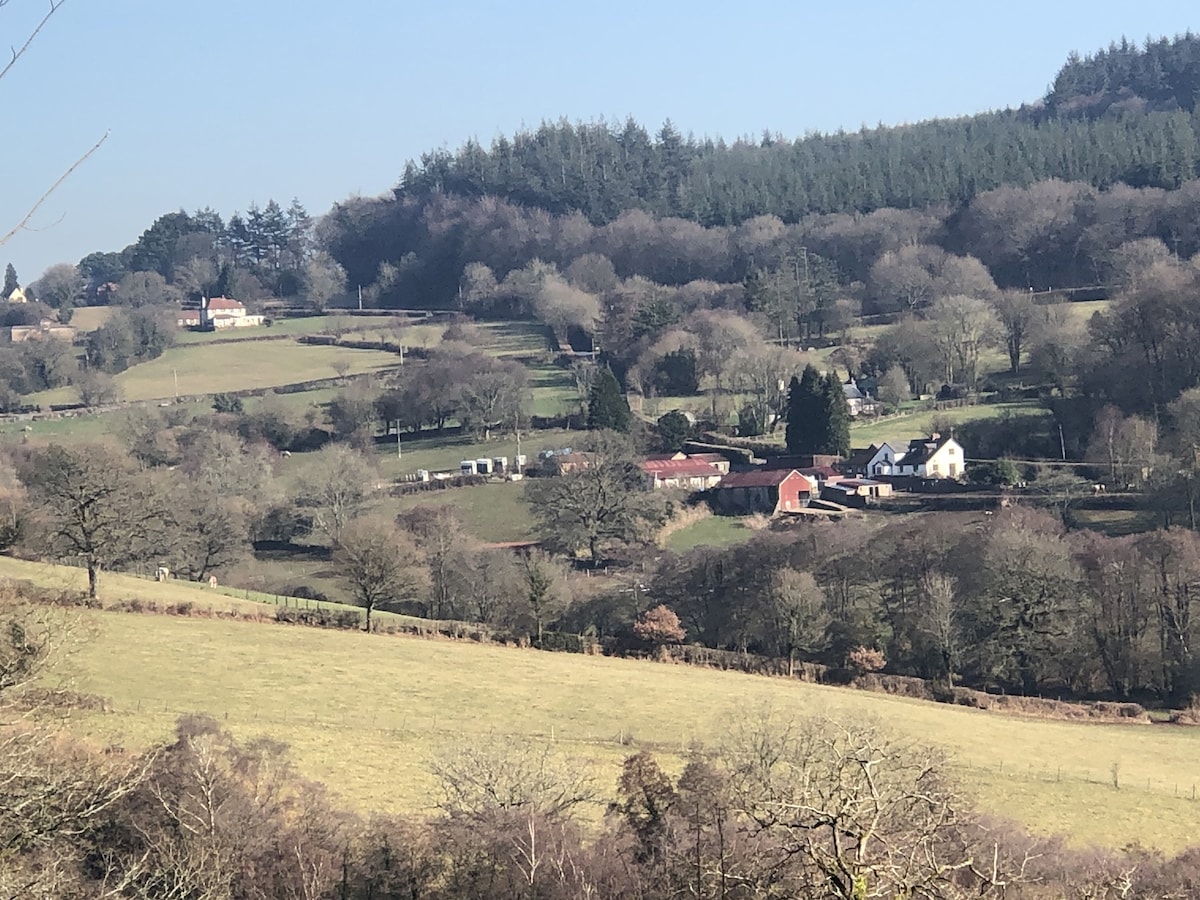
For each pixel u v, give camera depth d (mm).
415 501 124188
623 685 66000
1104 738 62969
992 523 88562
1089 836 44781
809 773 23422
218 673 61125
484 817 35062
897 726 59906
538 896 31125
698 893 19656
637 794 34312
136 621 69000
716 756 45125
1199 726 67188
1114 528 98938
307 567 105688
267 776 36281
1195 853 36406
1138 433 111625
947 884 15984
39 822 22359
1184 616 76625
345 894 32531
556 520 108562
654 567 95188
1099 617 77875
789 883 18953
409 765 47188
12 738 21688
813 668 75500
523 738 53250
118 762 31266
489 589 90438
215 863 29516
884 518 105562
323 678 62750
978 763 54562
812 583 81938
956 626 78125
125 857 29047
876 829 16281
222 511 102375
